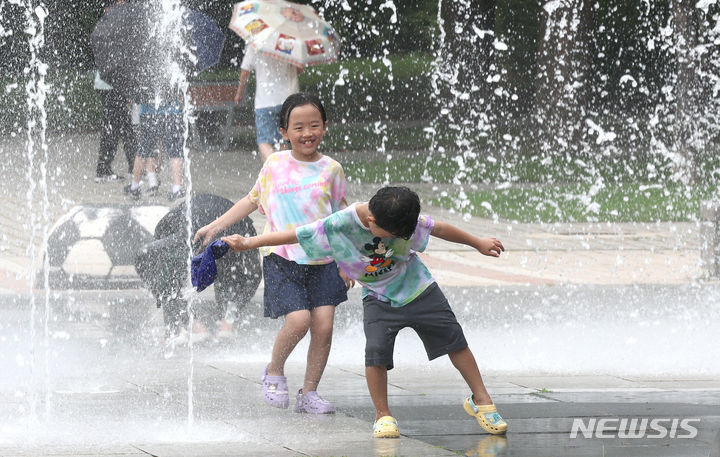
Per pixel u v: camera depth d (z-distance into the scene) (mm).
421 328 13688
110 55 38062
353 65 89562
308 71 87625
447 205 39656
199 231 14930
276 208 14656
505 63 76500
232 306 21469
